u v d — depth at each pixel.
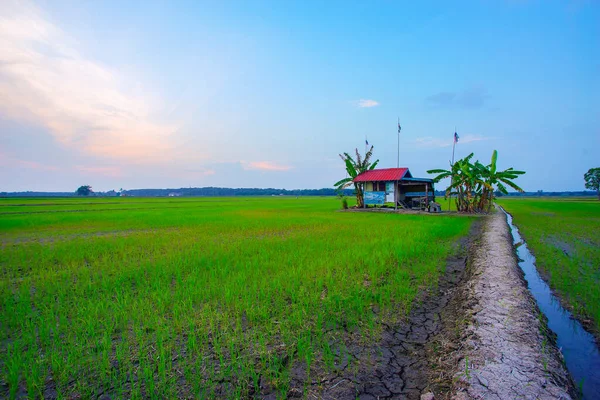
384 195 31.83
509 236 14.92
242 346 4.59
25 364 4.11
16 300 6.57
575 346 4.71
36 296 6.68
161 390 3.62
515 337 4.62
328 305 5.89
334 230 16.19
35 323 5.37
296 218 23.88
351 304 6.05
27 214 30.66
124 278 7.77
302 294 6.46
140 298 6.46
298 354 4.35
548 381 3.61
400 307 6.06
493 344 4.44
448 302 6.48
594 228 17.95
